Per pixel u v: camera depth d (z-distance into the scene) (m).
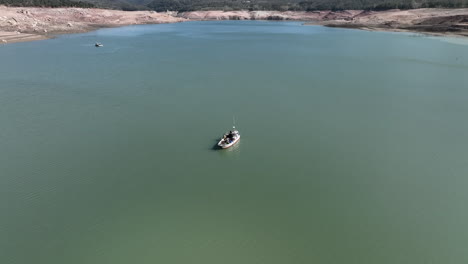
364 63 103.69
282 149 48.78
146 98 70.19
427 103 66.88
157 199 37.72
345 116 60.59
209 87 78.38
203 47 138.88
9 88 75.56
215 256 30.20
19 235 32.38
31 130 54.22
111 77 86.38
